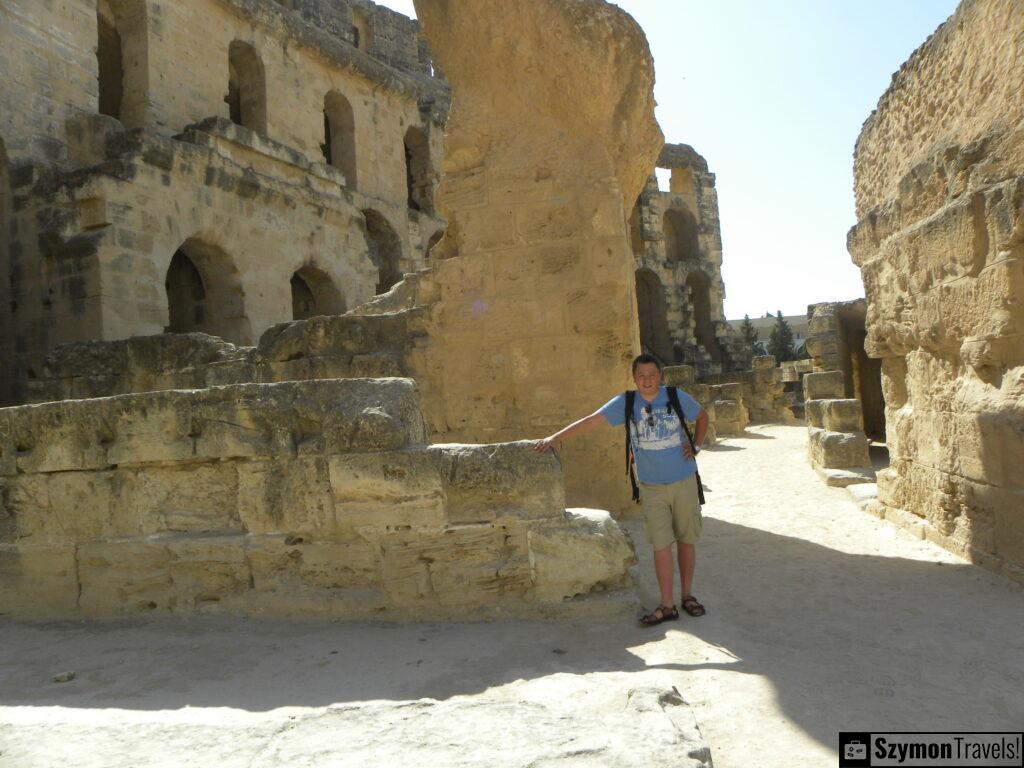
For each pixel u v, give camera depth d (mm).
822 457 10305
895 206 6477
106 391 10461
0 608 4859
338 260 19250
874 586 4871
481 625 4191
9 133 13180
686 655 3643
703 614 4316
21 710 3086
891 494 7082
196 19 17609
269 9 19422
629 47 7738
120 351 10453
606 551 4348
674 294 33219
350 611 4371
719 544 6434
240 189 16172
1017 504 4711
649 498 4367
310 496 4465
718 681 3311
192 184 14977
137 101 16328
